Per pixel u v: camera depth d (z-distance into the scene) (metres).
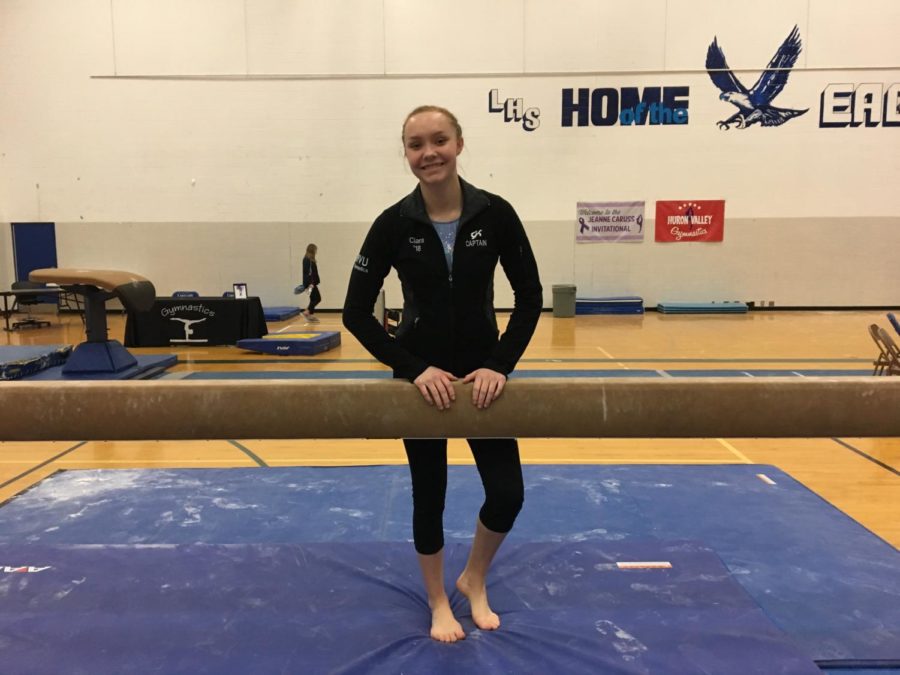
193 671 1.74
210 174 11.52
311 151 11.43
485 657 1.79
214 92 11.30
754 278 11.69
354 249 11.69
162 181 11.54
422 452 1.84
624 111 11.27
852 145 11.23
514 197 11.55
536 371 6.23
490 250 1.69
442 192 1.65
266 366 6.70
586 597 2.12
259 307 8.12
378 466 3.53
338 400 1.64
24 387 1.66
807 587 2.24
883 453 3.91
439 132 1.59
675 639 1.87
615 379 1.68
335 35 11.11
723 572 2.28
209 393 1.65
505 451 1.84
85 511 2.91
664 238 11.60
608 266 11.72
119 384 1.67
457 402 1.62
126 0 11.05
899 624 2.01
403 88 11.24
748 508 2.94
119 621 1.98
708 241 11.60
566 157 11.42
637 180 11.47
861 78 11.03
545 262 11.71
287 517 2.85
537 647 1.83
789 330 9.08
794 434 1.65
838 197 11.38
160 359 6.54
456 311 1.72
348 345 8.12
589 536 2.65
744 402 1.63
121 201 11.59
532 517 2.83
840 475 3.50
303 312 11.06
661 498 3.06
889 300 11.61
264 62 11.21
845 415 1.62
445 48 11.13
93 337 5.84
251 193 11.57
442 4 11.02
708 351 7.34
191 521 2.81
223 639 1.88
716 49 11.05
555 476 3.36
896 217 11.36
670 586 2.18
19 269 11.72
